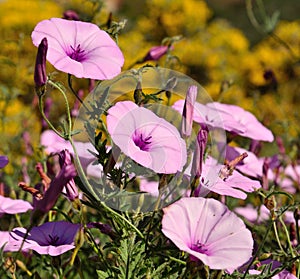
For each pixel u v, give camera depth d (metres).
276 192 0.56
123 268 0.55
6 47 1.14
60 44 0.55
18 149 0.86
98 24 0.70
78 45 0.56
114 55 0.56
